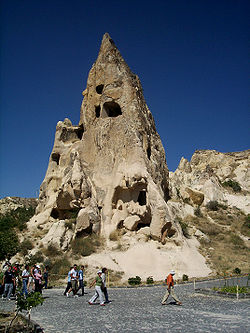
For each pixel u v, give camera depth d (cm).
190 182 6050
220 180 6372
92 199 3152
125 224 3067
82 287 1736
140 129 3456
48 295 1742
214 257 3105
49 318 1072
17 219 4319
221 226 4369
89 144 3628
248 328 874
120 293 1792
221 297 1545
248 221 4572
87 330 877
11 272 1592
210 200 5150
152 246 2859
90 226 3022
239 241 3781
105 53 3784
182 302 1404
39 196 4028
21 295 938
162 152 4175
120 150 3369
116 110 3725
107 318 1052
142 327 905
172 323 954
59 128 4166
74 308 1283
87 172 3478
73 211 3297
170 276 1366
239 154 7112
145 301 1460
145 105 4041
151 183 3162
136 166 3170
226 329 865
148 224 3147
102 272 1461
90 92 3844
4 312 1184
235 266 2883
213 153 7144
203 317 1045
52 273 2453
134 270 2541
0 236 3047
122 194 3195
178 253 2852
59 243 2825
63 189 3183
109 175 3309
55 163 4100
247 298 1502
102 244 2919
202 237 3622
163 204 3038
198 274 2575
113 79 3625
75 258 2678
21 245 2945
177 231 3066
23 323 978
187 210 4678
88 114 3769
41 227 3466
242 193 5844
